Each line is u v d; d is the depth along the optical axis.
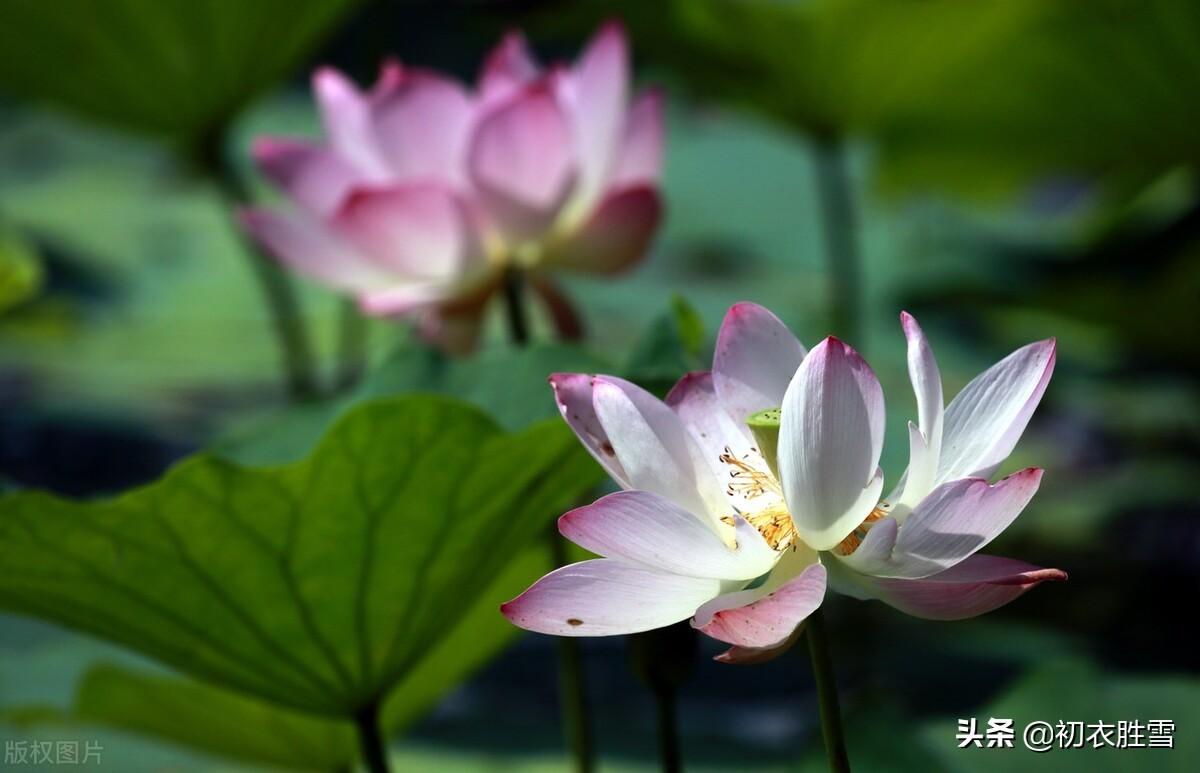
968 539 1.99
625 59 2.61
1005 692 2.41
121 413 4.09
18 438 3.92
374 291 2.70
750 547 2.01
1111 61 3.86
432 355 2.41
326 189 2.63
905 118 4.14
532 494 2.21
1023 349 2.03
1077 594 3.48
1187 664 3.04
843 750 2.01
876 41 3.74
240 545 2.15
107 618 2.20
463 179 2.60
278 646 2.21
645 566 2.01
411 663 2.25
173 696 2.40
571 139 2.54
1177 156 4.21
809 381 1.99
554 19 4.26
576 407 2.05
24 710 2.46
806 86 3.94
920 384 2.02
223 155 3.53
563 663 2.37
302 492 2.14
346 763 2.45
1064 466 4.11
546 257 2.65
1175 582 3.47
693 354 2.34
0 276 2.92
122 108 3.36
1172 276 3.70
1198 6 3.59
